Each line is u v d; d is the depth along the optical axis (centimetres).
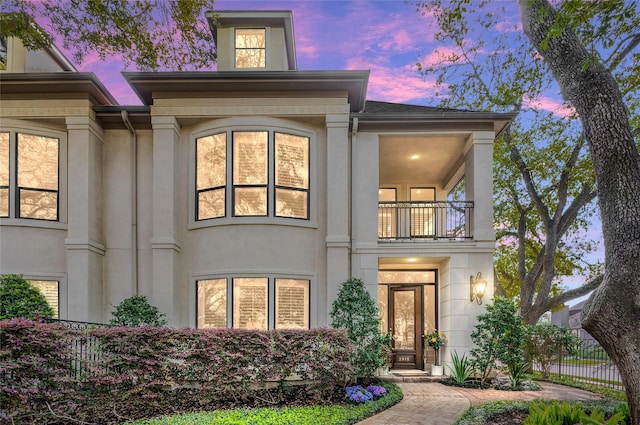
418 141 1107
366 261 1013
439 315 1127
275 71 942
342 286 934
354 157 1037
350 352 788
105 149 1030
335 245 970
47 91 954
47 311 772
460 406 705
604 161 526
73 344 666
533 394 820
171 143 977
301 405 720
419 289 1166
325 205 1007
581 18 565
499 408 655
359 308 889
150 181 1024
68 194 958
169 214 959
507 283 1920
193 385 746
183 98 987
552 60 584
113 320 869
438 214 1395
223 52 1097
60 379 626
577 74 555
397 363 1141
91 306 936
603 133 526
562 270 1694
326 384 762
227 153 976
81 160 955
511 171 1609
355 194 1027
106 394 667
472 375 975
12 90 945
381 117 1030
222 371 724
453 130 1051
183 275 980
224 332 740
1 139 945
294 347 755
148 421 615
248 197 973
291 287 969
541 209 1497
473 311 995
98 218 988
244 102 988
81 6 873
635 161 512
